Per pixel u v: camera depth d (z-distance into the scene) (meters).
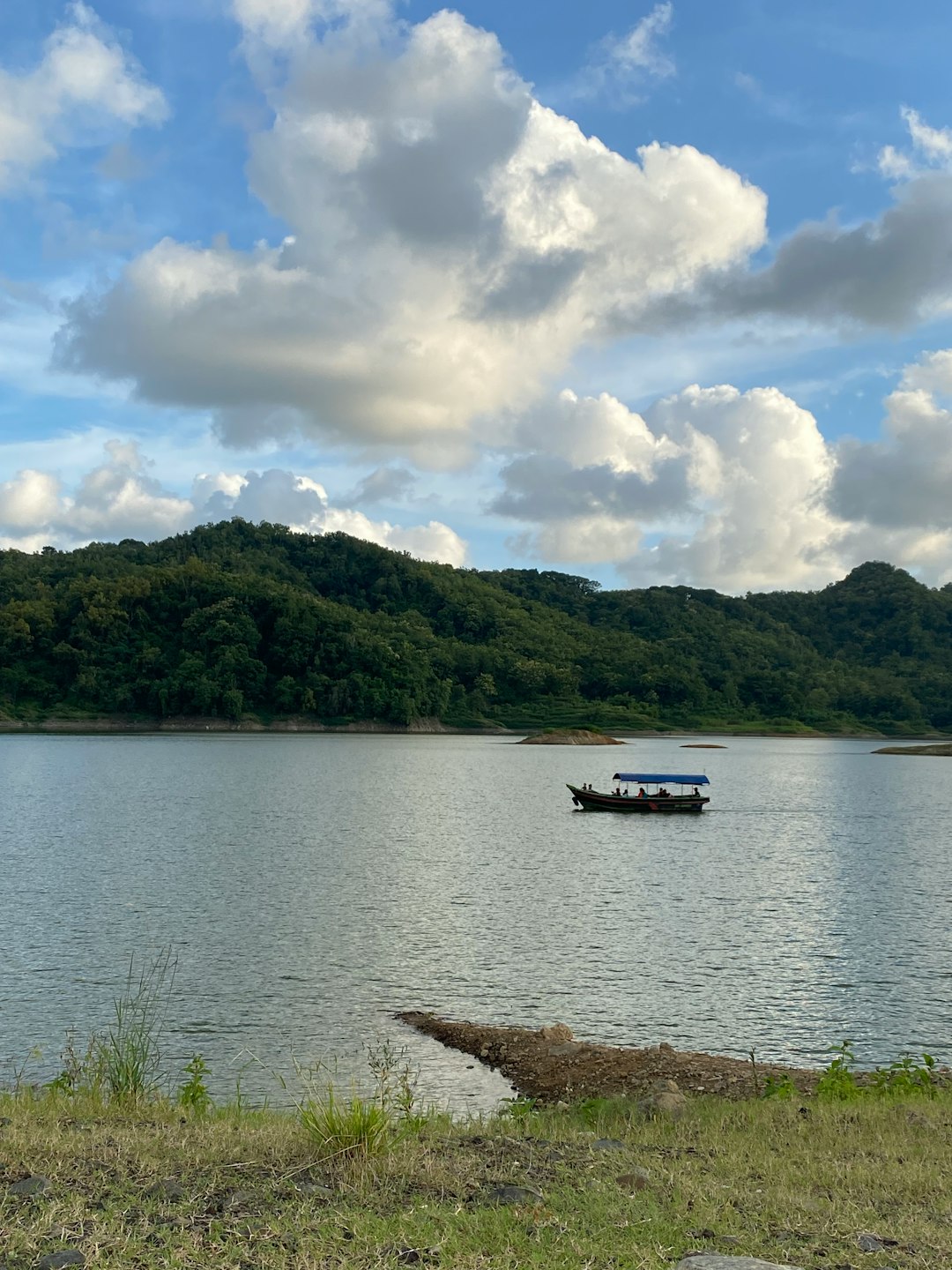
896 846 57.34
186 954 28.17
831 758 173.62
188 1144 9.99
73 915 33.12
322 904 35.84
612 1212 8.41
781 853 53.84
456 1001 24.50
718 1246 7.85
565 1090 18.16
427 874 43.50
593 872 45.56
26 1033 21.11
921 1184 9.80
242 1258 7.12
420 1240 7.55
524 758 153.75
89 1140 9.93
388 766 121.69
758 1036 22.31
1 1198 8.04
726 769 138.25
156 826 58.62
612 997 25.19
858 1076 18.33
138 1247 7.20
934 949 30.70
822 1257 7.76
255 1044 20.89
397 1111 13.77
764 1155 10.92
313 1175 9.01
